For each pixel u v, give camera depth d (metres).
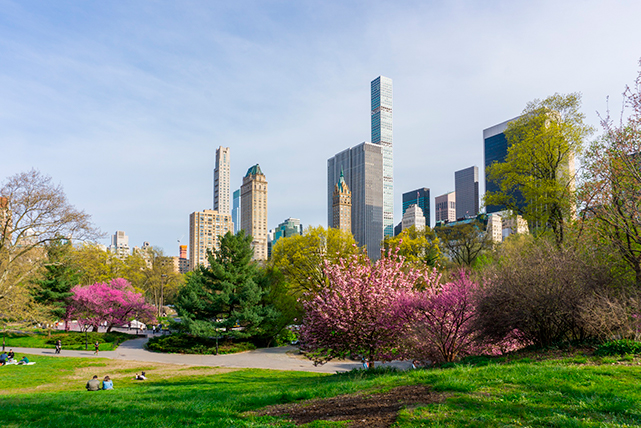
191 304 41.72
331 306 17.19
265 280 44.78
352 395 9.57
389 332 16.83
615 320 12.05
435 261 49.38
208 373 27.09
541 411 6.56
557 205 26.14
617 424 5.68
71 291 51.22
